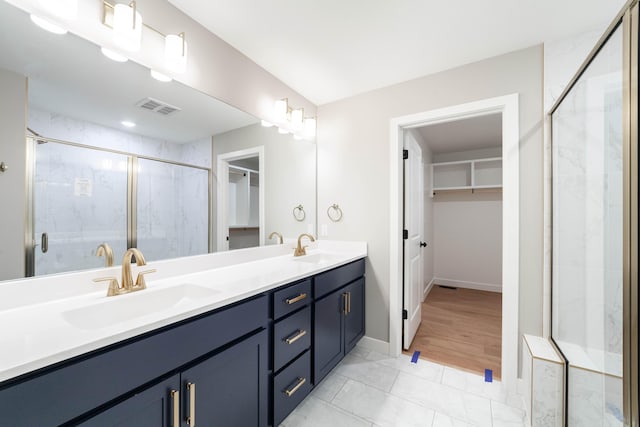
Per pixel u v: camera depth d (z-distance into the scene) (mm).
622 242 913
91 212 1174
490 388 1764
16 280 976
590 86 1160
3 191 949
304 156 2406
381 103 2229
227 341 1077
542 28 1527
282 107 2072
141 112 1330
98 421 715
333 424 1457
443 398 1668
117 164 1258
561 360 1382
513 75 1734
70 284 1094
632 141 835
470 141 3770
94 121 1176
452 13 1422
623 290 899
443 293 3926
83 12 1089
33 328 801
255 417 1204
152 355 836
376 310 2250
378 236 2238
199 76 1539
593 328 1169
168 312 899
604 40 1005
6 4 943
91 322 1000
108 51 1163
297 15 1457
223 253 1746
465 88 1887
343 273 1933
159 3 1331
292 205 2295
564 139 1448
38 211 1029
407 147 2277
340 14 1446
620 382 953
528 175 1681
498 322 2863
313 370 1596
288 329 1403
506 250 1731
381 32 1583
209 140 1650
